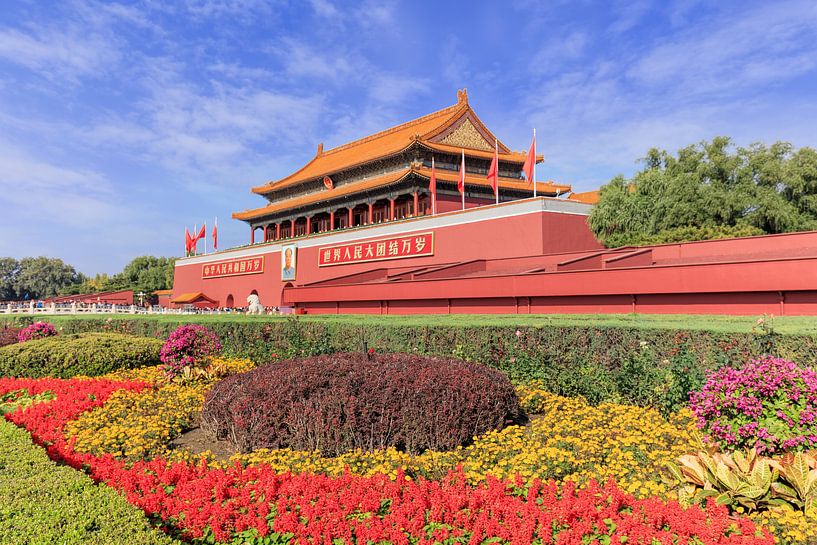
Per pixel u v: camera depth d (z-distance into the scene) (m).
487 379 9.18
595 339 12.08
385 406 8.30
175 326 22.03
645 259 23.70
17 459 6.87
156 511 6.29
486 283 24.23
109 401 11.69
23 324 33.34
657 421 8.71
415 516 6.05
